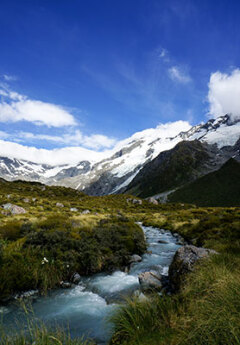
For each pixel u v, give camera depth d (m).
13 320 7.50
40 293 9.97
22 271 10.23
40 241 12.84
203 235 19.38
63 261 12.05
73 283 11.30
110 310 8.05
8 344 5.05
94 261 13.08
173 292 8.34
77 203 78.25
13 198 62.06
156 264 14.47
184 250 9.65
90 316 7.69
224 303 4.46
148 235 30.06
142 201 123.88
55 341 4.90
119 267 13.89
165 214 67.38
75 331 6.66
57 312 8.15
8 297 9.18
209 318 4.15
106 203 100.56
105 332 6.44
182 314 5.07
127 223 20.66
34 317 7.71
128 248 16.36
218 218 26.73
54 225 16.64
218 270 6.44
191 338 4.05
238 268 6.61
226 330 3.76
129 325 5.29
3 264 10.06
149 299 6.78
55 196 97.25
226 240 15.57
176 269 9.03
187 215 52.50
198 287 6.00
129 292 9.60
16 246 12.04
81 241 14.16
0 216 33.28
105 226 19.00
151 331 4.93
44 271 10.88
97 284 11.02
